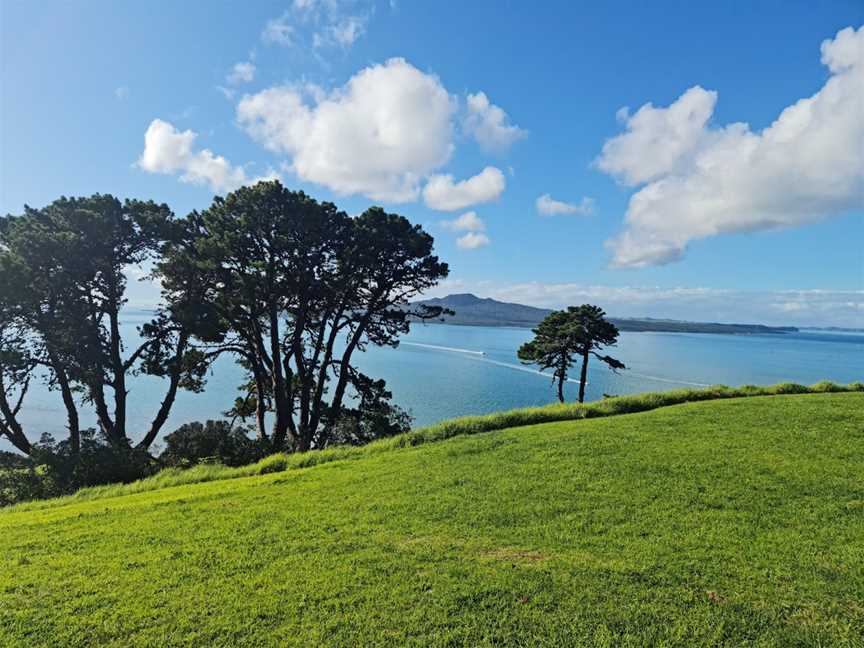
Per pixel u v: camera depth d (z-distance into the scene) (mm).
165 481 11883
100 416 21438
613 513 6352
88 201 20625
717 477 7410
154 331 22109
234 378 72875
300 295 23391
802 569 4781
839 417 10766
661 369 88250
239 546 6090
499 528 6141
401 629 4176
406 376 73188
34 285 18672
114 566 5742
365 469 9836
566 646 3863
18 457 18719
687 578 4703
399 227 24594
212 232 22219
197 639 4203
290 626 4297
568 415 13562
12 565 5984
